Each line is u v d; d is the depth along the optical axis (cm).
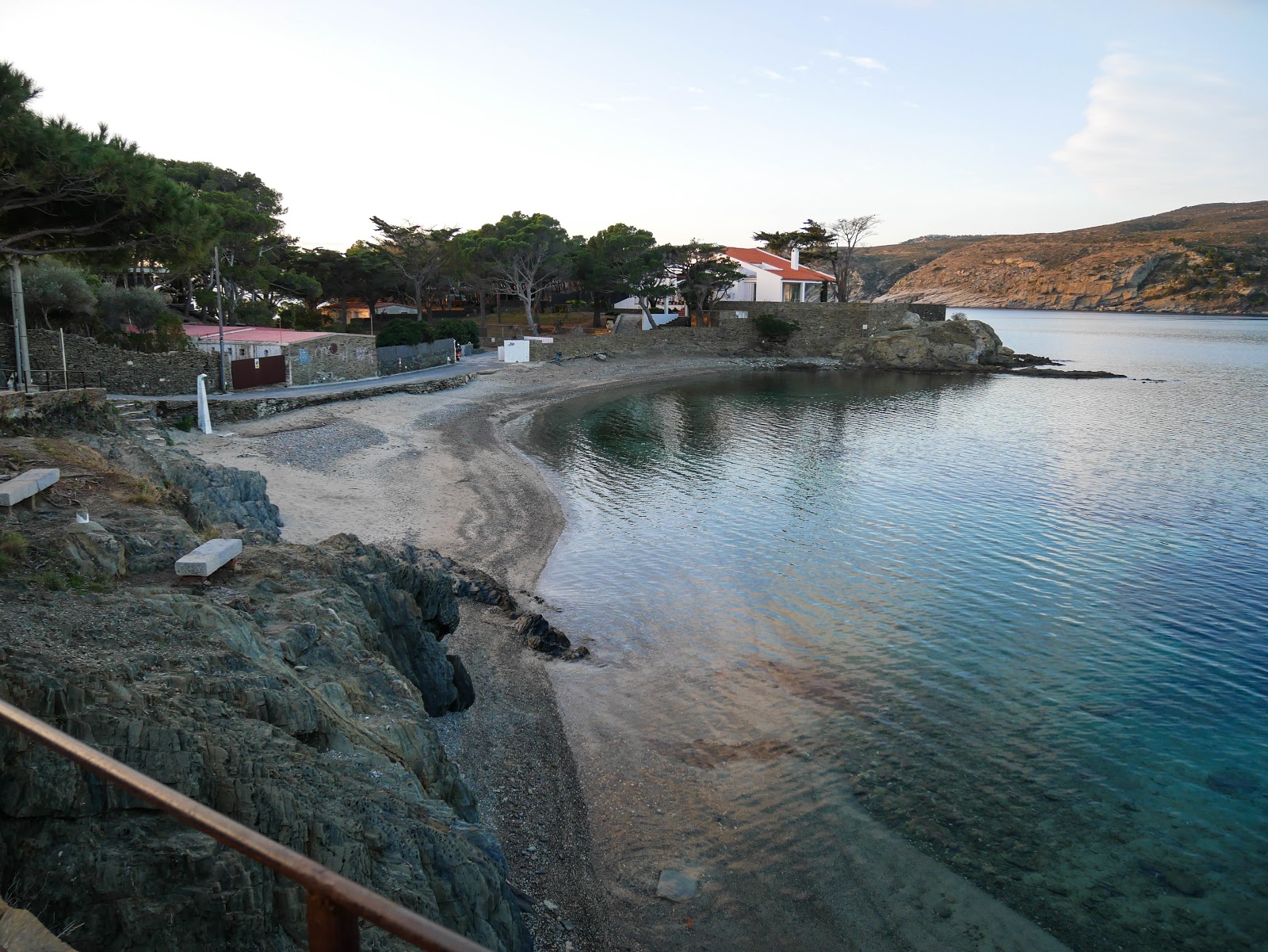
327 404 5206
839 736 1939
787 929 1352
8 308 3891
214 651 1068
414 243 8638
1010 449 5594
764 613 2684
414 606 1838
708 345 10606
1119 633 2592
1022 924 1377
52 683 772
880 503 4134
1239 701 2181
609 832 1573
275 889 755
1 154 1833
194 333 5688
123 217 2095
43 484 1457
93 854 684
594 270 10162
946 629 2597
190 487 2625
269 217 7194
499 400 6719
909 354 10688
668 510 3897
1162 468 5028
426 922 180
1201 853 1577
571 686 2136
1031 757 1888
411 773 1157
